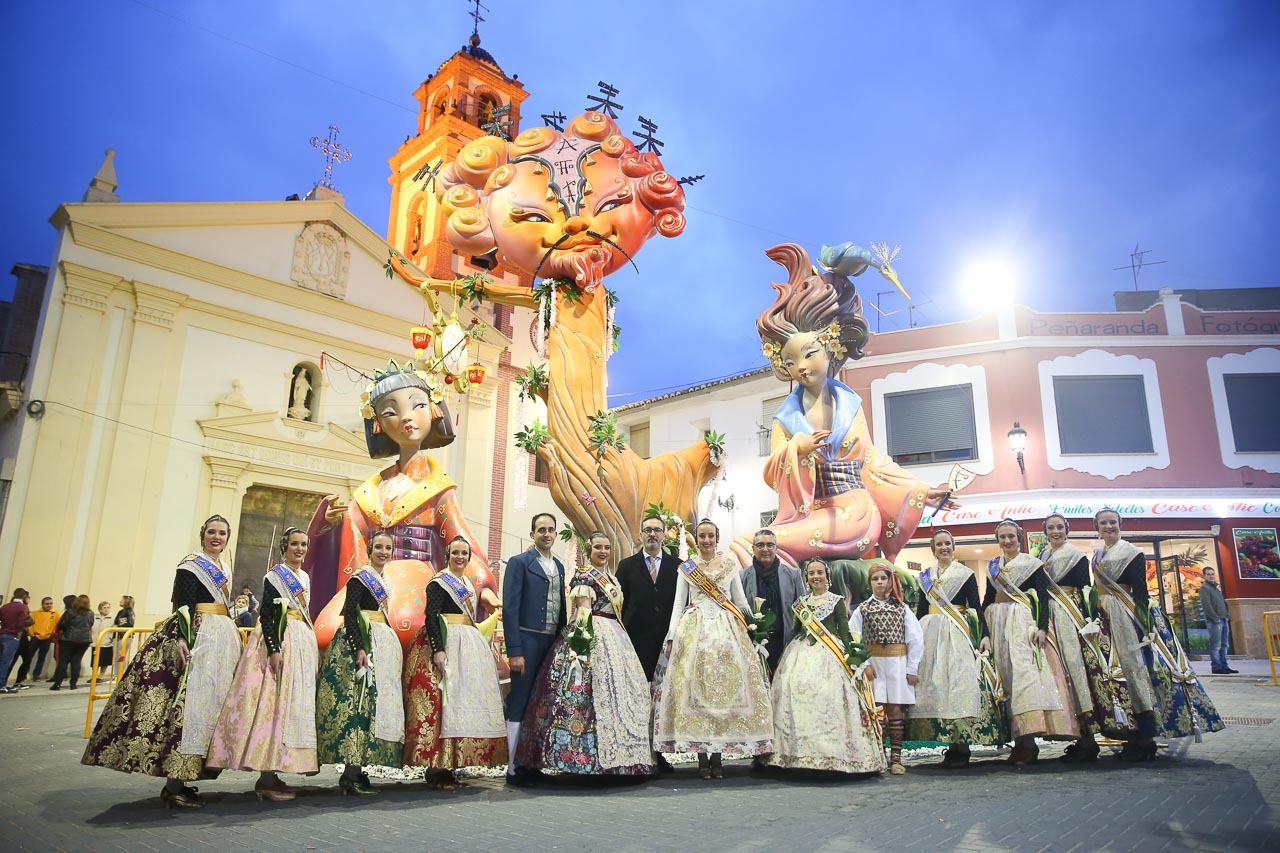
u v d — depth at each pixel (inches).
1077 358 756.0
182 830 161.3
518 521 913.5
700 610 225.1
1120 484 730.8
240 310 768.3
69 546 649.6
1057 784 204.4
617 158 345.7
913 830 155.0
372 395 285.6
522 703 222.5
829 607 227.8
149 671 185.5
